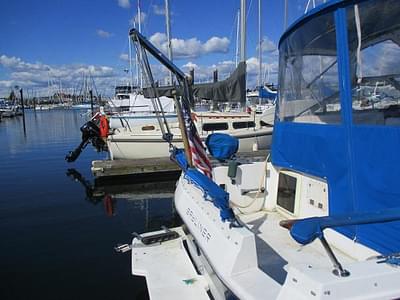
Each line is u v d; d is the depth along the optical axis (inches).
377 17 90.6
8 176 488.1
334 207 109.7
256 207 162.1
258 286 82.0
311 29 116.2
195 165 136.9
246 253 86.8
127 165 452.1
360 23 95.3
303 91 127.0
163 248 150.6
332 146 109.7
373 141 93.3
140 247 152.3
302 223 64.7
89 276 203.6
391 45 87.9
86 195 390.6
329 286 60.2
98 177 445.1
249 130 503.2
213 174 155.7
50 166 561.6
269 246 123.7
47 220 307.1
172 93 139.2
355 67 98.6
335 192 109.2
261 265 110.2
